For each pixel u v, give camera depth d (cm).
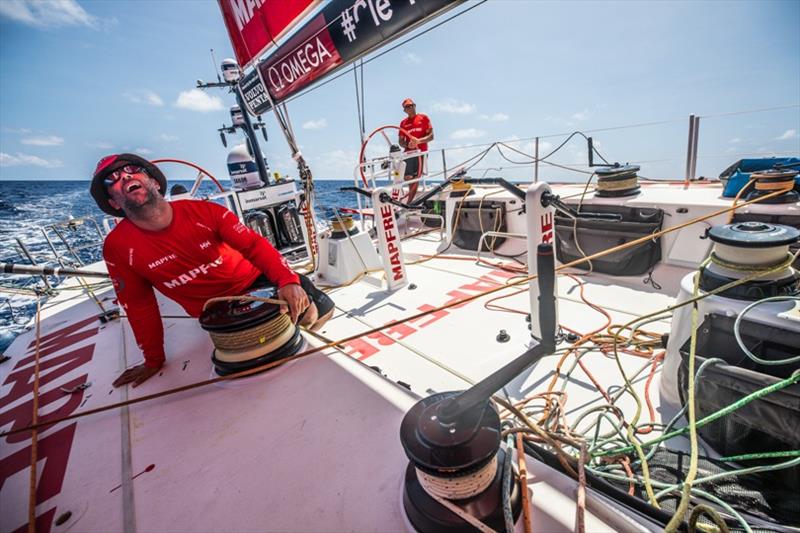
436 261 433
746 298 139
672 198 315
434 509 72
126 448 115
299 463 99
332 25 218
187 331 203
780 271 139
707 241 285
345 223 392
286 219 508
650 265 311
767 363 112
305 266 462
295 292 158
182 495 94
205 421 122
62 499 99
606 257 322
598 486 90
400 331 277
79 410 142
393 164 568
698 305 153
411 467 84
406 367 233
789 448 112
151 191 155
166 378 155
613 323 257
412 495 76
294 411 121
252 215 478
